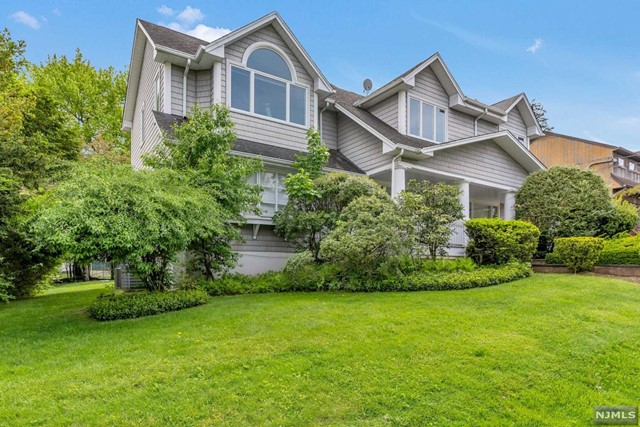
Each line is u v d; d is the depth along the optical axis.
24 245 10.06
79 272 21.11
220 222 8.57
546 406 4.08
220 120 9.70
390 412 3.81
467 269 10.59
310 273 9.69
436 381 4.33
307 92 13.48
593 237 11.65
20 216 9.61
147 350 5.14
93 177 7.03
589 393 4.35
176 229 7.20
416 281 8.96
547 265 11.72
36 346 5.50
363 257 8.85
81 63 26.55
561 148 30.41
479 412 3.89
